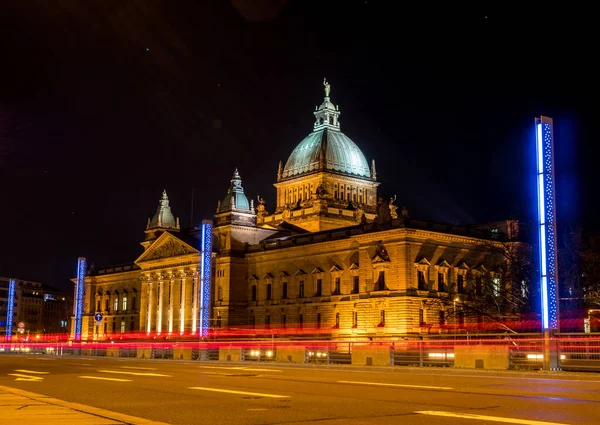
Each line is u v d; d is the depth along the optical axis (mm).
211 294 156875
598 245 106312
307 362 65750
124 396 31125
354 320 129875
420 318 121812
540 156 50531
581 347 52625
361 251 130125
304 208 171375
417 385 36062
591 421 22125
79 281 177375
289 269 146875
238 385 36719
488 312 114438
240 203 160625
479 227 142125
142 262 181250
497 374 46219
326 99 183500
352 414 24328
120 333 194750
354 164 179875
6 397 28984
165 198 190375
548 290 48312
